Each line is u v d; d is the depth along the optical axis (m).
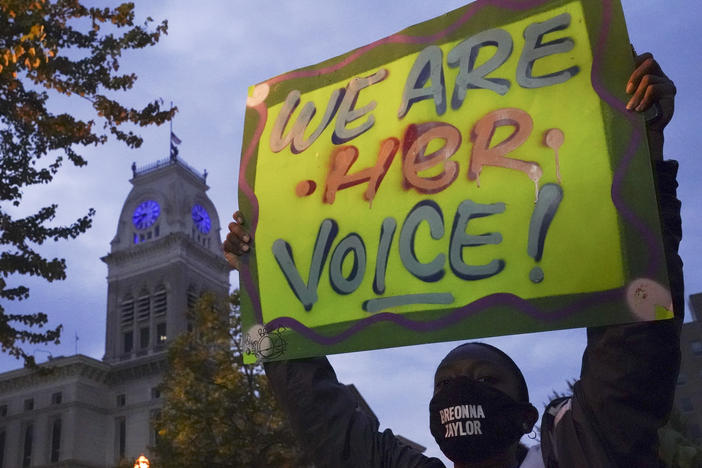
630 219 1.88
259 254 2.48
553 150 2.04
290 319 2.33
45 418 65.69
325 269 2.32
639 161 1.91
